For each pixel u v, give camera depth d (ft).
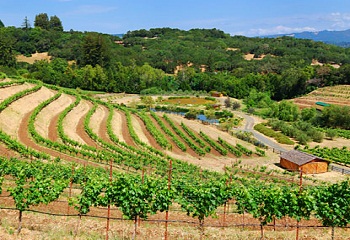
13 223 60.23
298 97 451.94
